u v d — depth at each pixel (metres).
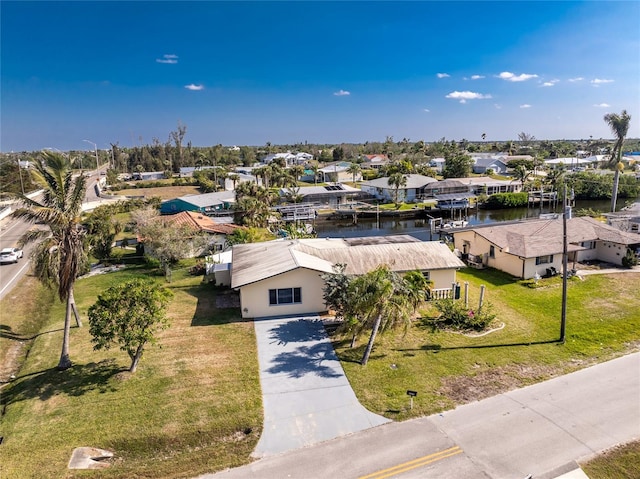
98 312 19.09
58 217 19.48
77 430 16.27
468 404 17.75
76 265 20.86
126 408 17.55
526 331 24.86
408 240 37.34
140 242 44.19
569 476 13.89
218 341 23.45
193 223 47.62
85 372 20.52
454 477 13.81
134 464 14.80
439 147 199.88
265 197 68.88
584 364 20.97
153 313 19.42
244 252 33.47
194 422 16.66
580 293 31.48
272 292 26.62
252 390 18.78
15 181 82.88
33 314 29.30
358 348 22.62
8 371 21.86
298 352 22.17
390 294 20.50
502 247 37.44
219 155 162.38
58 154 19.94
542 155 149.12
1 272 38.78
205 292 31.94
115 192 99.69
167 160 155.75
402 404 17.75
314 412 17.28
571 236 38.84
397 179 82.25
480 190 91.00
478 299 30.48
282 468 14.33
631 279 34.31
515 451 14.99
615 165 66.06
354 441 15.59
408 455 14.82
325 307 27.23
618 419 16.66
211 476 14.07
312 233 61.16
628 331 24.62
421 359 21.50
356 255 30.72
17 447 15.44
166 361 21.33
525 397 18.20
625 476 13.91
